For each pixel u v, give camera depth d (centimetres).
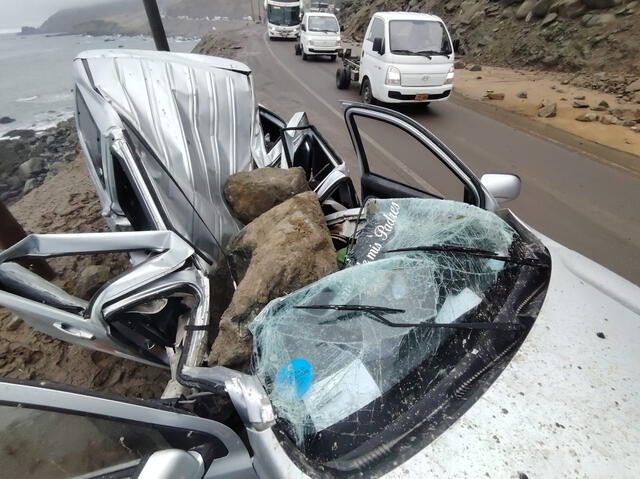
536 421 141
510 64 1477
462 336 165
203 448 159
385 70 898
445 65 902
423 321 168
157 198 245
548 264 203
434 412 145
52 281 371
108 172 270
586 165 663
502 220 222
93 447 141
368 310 169
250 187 282
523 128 854
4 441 128
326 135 770
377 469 133
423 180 556
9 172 1001
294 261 195
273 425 146
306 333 165
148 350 234
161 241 221
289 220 221
